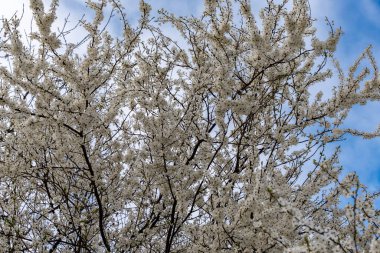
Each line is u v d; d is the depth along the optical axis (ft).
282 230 12.93
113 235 18.45
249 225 13.99
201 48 19.86
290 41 16.31
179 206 15.74
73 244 16.74
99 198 16.43
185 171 16.74
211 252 14.24
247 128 18.10
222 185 15.52
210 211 15.69
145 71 18.53
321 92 18.16
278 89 18.33
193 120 17.87
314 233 10.06
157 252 18.75
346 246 10.11
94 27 16.34
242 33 19.08
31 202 19.13
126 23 17.30
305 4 16.10
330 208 16.37
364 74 17.17
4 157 18.62
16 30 15.14
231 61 18.12
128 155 18.78
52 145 17.83
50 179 18.06
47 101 15.96
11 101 15.51
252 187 15.74
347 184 12.58
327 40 16.97
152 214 18.42
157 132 16.69
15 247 16.84
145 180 18.75
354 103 17.53
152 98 17.12
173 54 19.98
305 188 15.30
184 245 18.99
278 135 16.72
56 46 15.26
